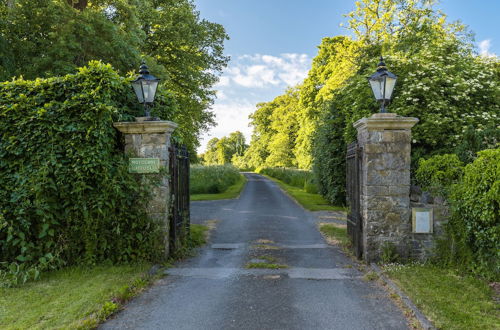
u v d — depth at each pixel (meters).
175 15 15.67
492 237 4.12
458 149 7.11
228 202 15.20
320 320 3.30
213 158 92.88
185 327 3.16
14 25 10.40
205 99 18.16
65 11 10.45
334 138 13.17
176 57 16.20
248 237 7.57
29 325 3.05
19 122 4.93
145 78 5.29
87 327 3.05
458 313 3.28
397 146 5.22
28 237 4.87
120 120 5.48
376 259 5.22
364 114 9.35
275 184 27.95
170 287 4.29
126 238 5.23
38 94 5.06
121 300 3.74
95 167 5.04
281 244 6.85
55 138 4.95
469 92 8.92
